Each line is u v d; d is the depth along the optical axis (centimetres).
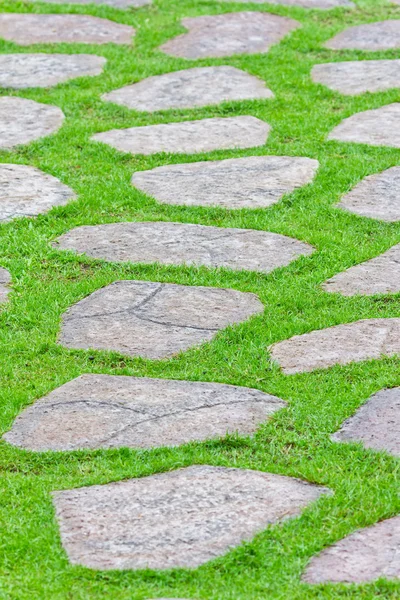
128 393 457
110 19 1019
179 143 750
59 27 996
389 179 685
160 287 559
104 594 334
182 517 371
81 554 353
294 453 415
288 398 451
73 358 491
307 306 534
